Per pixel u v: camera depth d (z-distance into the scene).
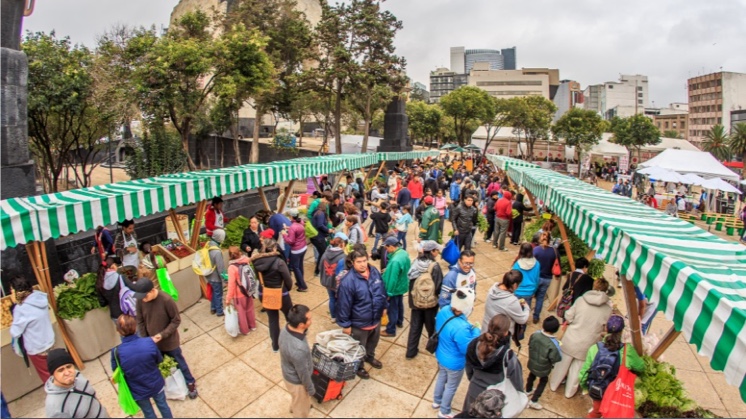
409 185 14.39
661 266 3.78
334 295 6.66
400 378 5.47
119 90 15.38
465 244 9.97
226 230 9.05
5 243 4.62
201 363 5.75
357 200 13.45
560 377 5.24
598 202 6.73
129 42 16.66
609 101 182.88
